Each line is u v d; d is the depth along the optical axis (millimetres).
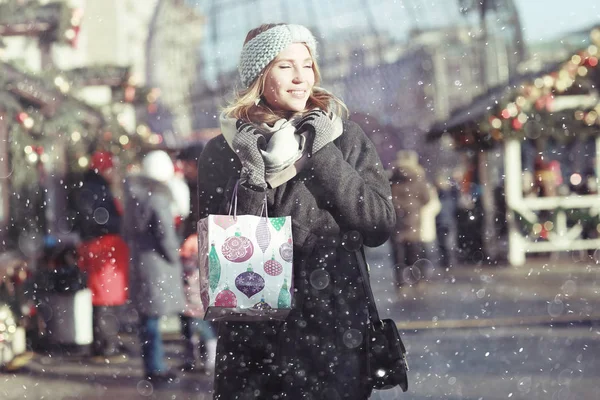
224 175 3666
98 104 17766
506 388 7027
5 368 8781
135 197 8211
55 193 13734
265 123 3582
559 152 19469
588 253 19297
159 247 8172
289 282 3506
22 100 12820
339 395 3523
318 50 3771
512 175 19391
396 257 15195
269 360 3617
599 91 18047
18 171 11695
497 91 18672
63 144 14359
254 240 3496
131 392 7656
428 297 13383
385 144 32469
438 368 7914
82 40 23641
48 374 8500
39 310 9750
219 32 28359
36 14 14883
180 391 7629
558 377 7348
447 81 31828
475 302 12578
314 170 3523
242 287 3477
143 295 8172
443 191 20406
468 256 18984
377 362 3535
